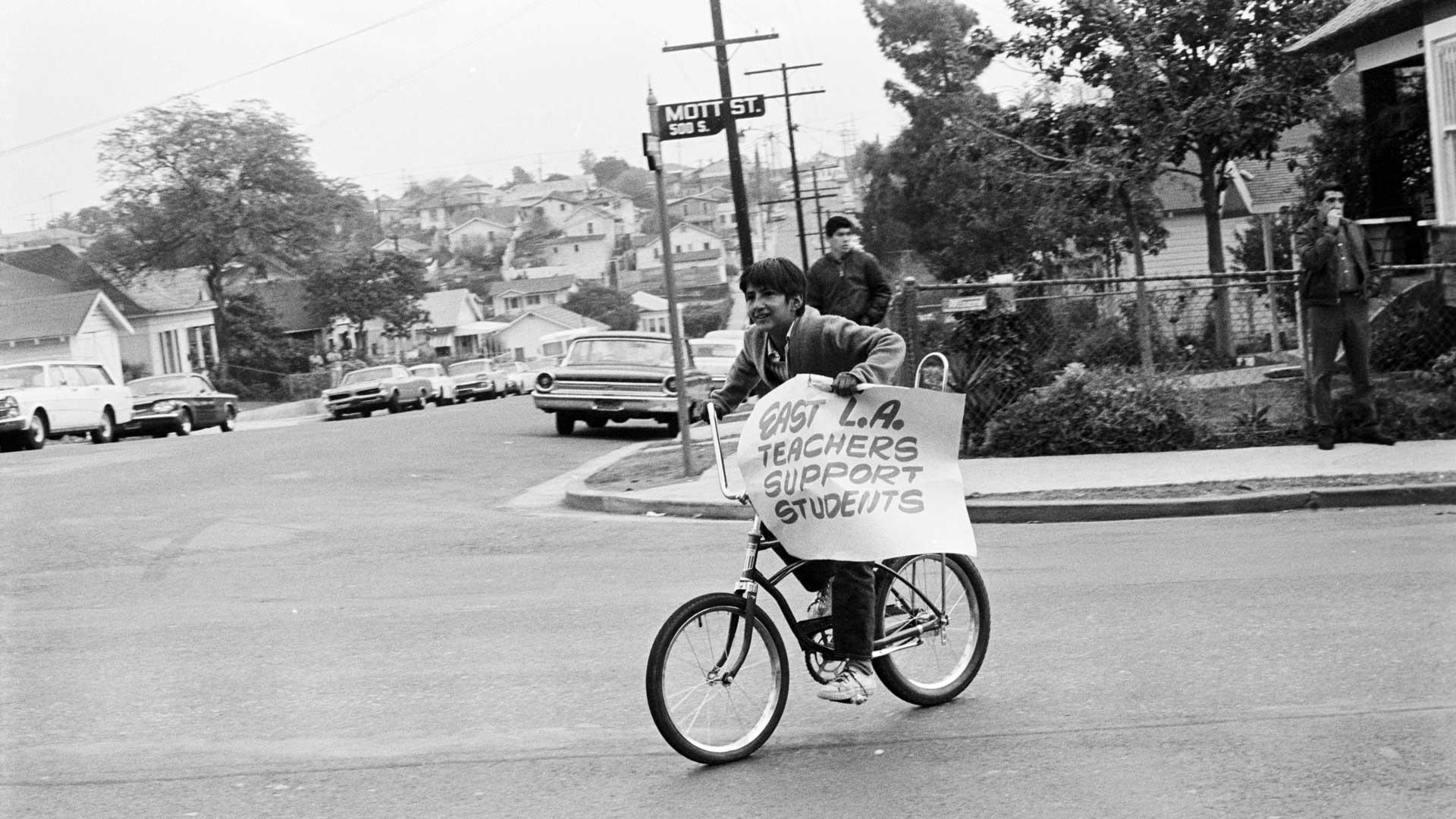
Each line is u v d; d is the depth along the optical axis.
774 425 5.42
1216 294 13.81
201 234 64.62
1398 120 18.81
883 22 46.72
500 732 5.78
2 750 5.80
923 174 47.06
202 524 12.47
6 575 10.23
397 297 78.12
